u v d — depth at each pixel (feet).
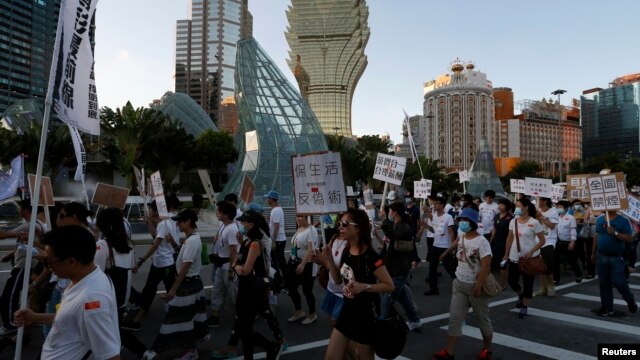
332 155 19.67
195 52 563.48
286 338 21.20
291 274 23.86
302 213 20.24
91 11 16.33
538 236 24.61
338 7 422.82
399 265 22.02
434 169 225.97
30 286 18.84
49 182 22.63
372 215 43.34
